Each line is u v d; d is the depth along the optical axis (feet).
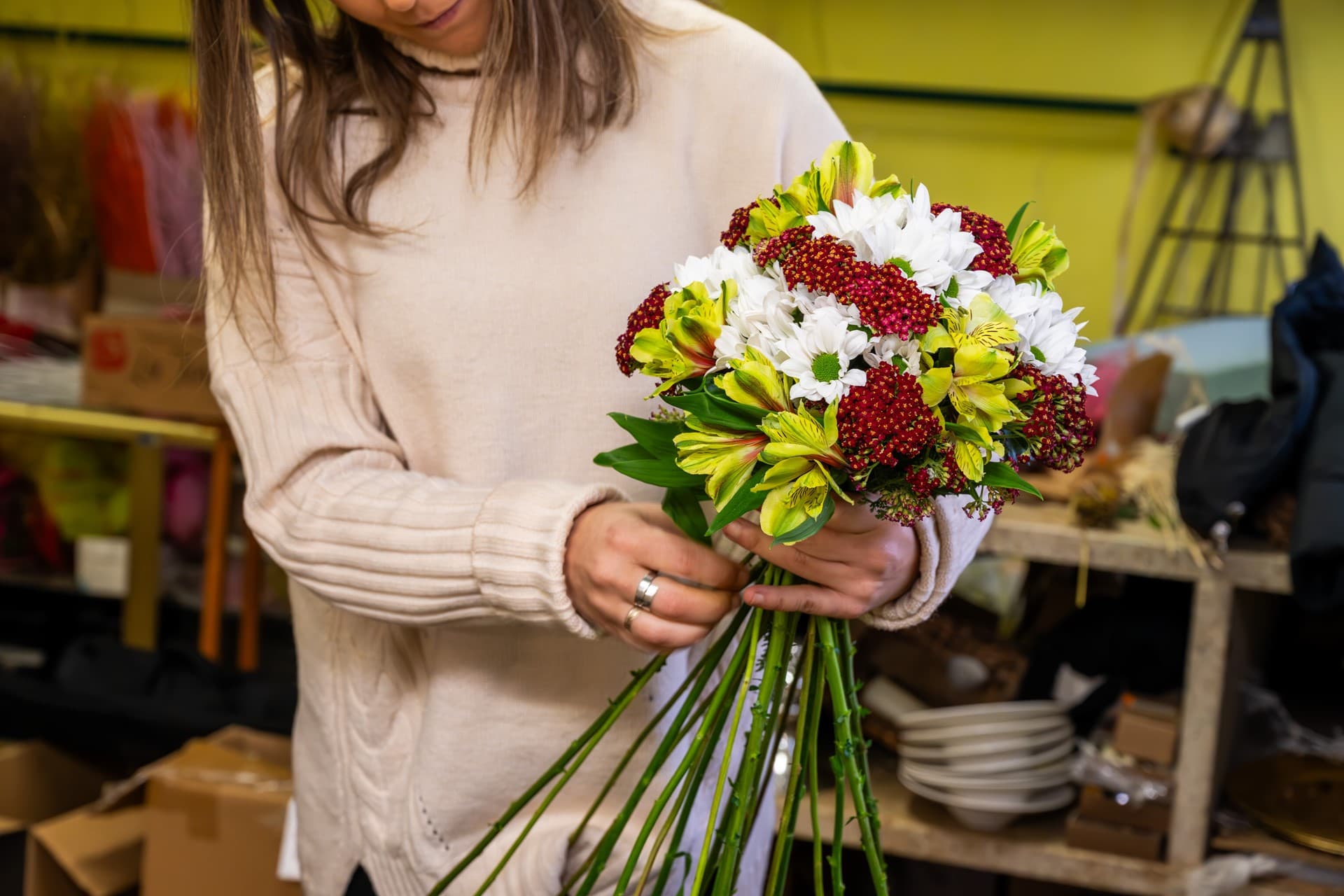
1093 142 9.23
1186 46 9.00
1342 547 4.94
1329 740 6.38
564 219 3.29
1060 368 2.56
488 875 3.44
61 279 9.64
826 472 2.41
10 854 6.44
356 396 3.46
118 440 8.54
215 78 3.18
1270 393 5.70
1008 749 5.56
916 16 9.43
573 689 3.40
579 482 3.39
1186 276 9.13
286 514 3.29
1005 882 6.13
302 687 3.74
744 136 3.31
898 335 2.39
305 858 3.78
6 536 9.63
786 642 2.78
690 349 2.58
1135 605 6.01
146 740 7.32
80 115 9.34
